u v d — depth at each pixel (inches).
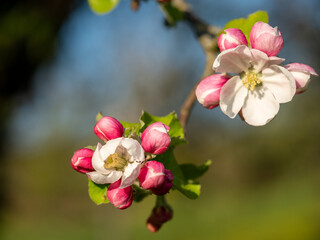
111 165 70.7
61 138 582.2
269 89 78.2
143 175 69.8
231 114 77.5
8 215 363.3
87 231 468.8
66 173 600.4
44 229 492.1
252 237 471.5
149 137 71.7
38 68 271.7
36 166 593.9
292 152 440.5
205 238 488.1
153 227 93.6
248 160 536.4
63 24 269.0
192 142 575.2
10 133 305.0
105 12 125.5
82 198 577.0
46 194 579.5
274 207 550.9
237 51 73.8
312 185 516.7
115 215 251.1
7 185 343.0
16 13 252.7
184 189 84.6
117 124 74.7
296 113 409.1
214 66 74.0
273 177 539.8
